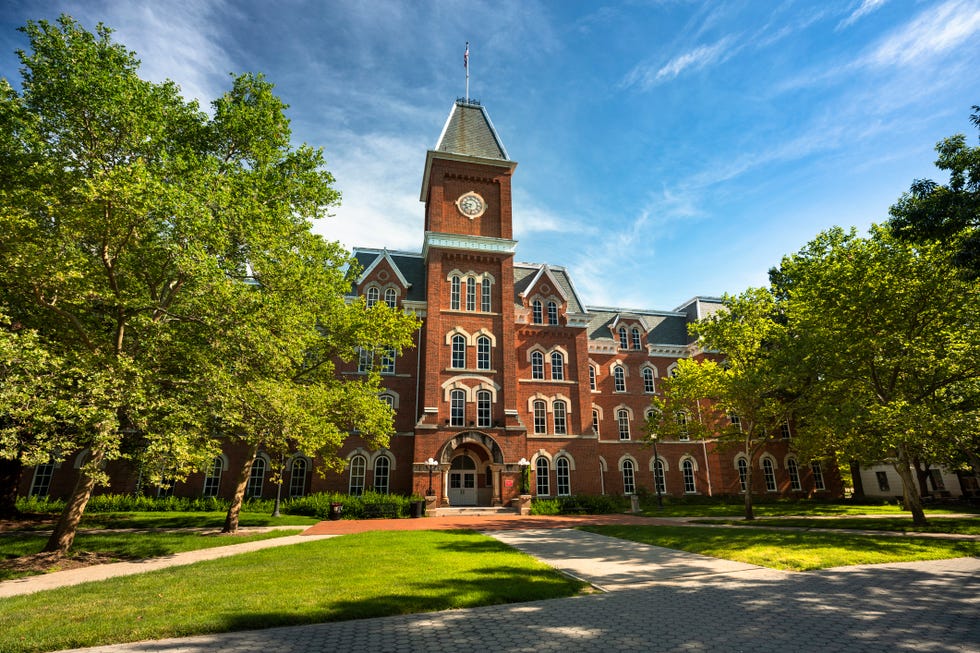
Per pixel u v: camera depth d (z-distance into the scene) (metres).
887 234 21.53
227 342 15.79
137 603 9.41
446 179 39.12
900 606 9.54
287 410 17.03
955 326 20.72
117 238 14.33
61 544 15.30
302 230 19.97
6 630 7.91
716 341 27.33
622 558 14.79
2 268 12.99
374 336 24.92
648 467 41.56
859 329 21.58
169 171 14.88
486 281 37.81
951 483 42.62
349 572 12.16
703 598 10.15
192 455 15.10
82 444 16.03
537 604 9.67
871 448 22.53
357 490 33.09
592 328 44.62
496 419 34.97
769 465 42.34
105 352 14.88
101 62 15.05
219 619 8.25
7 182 14.78
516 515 30.92
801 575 12.46
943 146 15.59
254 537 19.98
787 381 23.03
